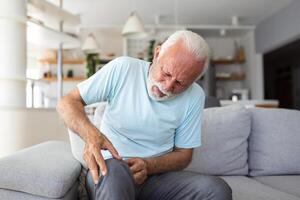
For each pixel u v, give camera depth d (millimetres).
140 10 5500
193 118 1340
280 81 9023
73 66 6559
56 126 2412
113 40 6727
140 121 1255
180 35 1165
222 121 1787
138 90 1270
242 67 6809
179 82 1161
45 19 2994
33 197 1093
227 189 1102
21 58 2344
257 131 1848
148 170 1197
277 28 5547
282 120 1864
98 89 1261
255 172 1791
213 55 6836
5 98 2271
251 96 6352
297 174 1807
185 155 1325
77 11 5441
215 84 6105
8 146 2236
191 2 5137
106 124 1312
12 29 2297
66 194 1159
